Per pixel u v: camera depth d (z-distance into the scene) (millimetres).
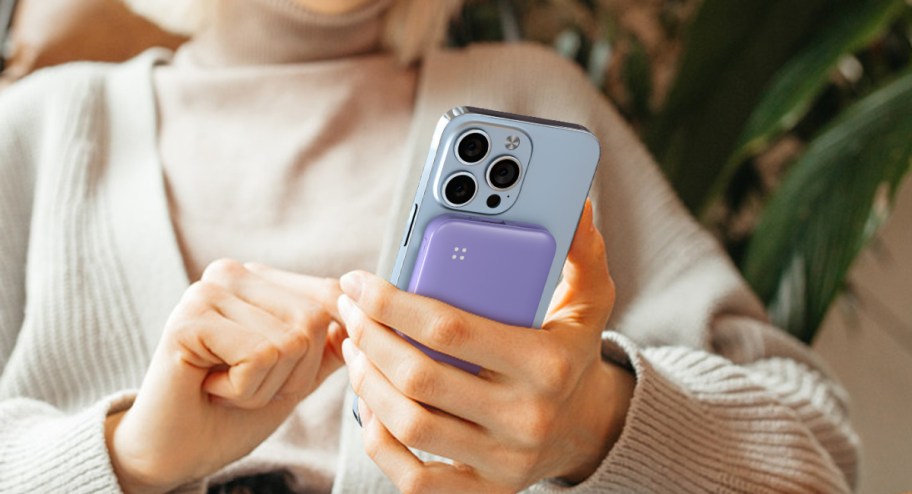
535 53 966
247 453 667
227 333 615
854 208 1019
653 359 802
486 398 567
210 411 642
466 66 929
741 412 733
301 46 923
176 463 643
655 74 1643
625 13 1631
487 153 549
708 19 1138
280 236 838
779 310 1050
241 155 870
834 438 799
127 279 809
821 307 1029
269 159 865
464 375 567
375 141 893
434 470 595
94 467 647
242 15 920
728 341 875
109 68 944
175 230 834
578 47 1480
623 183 926
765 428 732
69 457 657
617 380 679
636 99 1364
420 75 944
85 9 1075
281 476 772
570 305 609
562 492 652
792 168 1069
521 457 582
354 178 869
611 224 910
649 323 870
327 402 801
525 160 555
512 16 1272
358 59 931
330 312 672
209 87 897
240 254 830
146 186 841
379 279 562
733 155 1092
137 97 894
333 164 873
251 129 883
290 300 650
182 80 904
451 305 571
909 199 1771
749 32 1133
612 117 968
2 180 878
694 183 1164
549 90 937
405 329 559
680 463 676
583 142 555
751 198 1590
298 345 626
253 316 634
